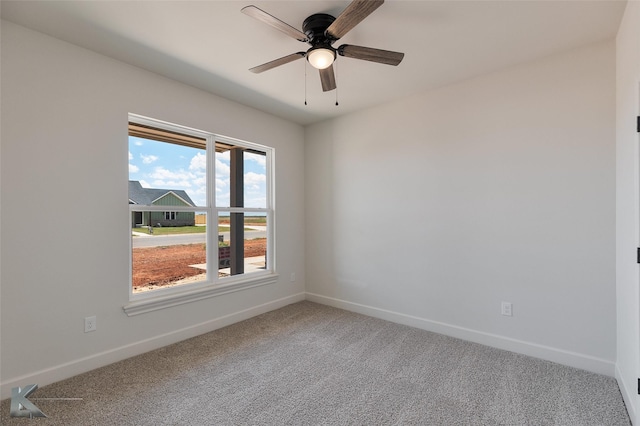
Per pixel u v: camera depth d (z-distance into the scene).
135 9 1.87
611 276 2.21
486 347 2.71
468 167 2.86
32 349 2.06
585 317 2.31
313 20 1.93
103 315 2.40
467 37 2.19
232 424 1.74
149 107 2.67
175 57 2.46
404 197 3.29
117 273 2.48
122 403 1.92
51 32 2.10
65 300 2.21
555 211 2.43
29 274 2.06
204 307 3.08
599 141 2.25
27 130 2.05
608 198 2.22
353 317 3.52
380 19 1.98
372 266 3.55
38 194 2.10
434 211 3.08
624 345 1.98
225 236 3.39
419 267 3.18
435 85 2.98
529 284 2.54
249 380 2.19
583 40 2.22
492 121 2.72
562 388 2.07
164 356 2.56
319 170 4.08
